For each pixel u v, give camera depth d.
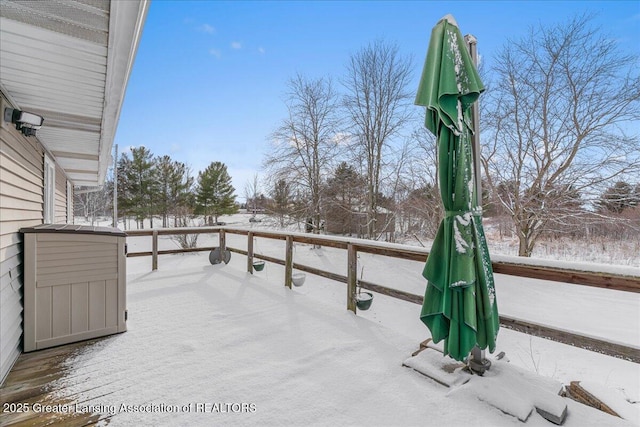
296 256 12.82
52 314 2.49
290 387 1.93
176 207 25.41
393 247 2.77
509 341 4.21
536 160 10.20
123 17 1.43
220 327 2.90
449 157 1.88
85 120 3.09
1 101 2.26
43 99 2.52
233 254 12.33
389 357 2.30
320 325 2.94
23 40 1.65
